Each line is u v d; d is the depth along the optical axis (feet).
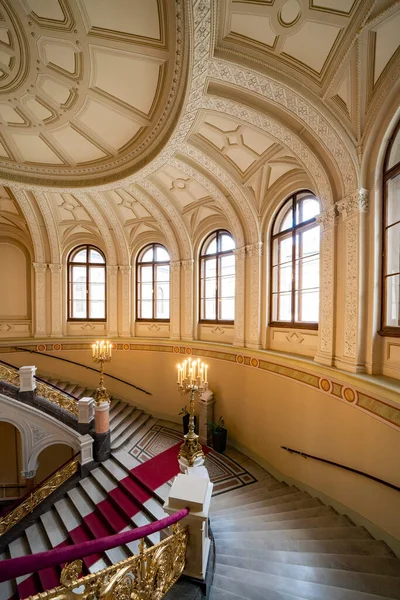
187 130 16.97
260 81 13.14
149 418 28.91
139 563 6.33
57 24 13.19
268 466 19.66
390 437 11.15
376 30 10.37
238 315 23.11
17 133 19.98
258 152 18.07
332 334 14.90
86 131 19.71
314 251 17.34
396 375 12.07
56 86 16.44
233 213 22.36
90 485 20.22
